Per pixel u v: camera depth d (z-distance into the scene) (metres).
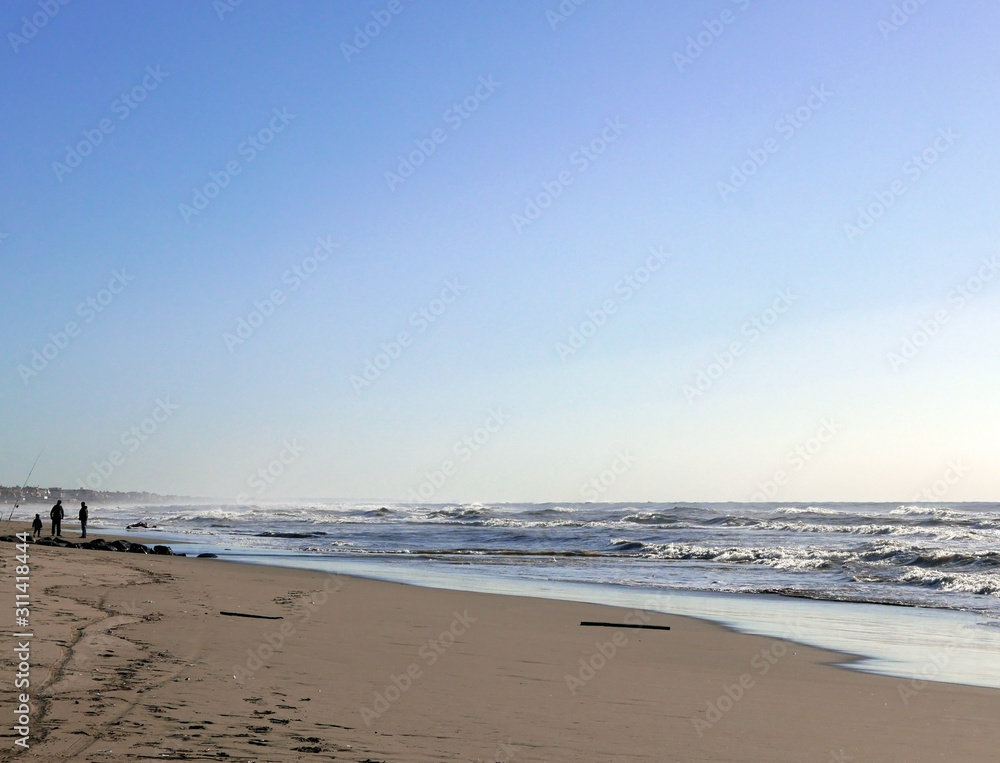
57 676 7.16
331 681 8.14
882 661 11.36
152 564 21.09
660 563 29.75
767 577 24.34
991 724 7.71
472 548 39.28
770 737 6.99
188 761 5.19
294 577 20.56
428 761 5.67
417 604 16.06
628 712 7.68
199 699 6.84
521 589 20.47
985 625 15.04
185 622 11.19
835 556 29.81
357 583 19.91
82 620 10.27
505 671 9.51
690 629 14.08
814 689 9.27
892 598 19.34
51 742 5.38
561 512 83.81
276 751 5.57
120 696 6.68
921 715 8.05
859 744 6.87
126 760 5.11
